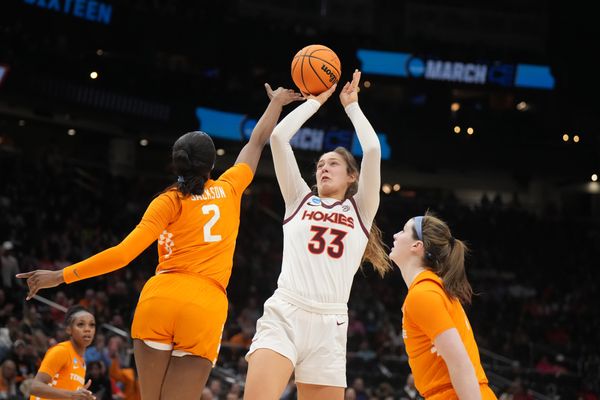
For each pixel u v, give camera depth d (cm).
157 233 402
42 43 2155
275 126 479
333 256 439
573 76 2983
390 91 3300
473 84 2938
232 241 424
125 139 2711
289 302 433
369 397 1463
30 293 391
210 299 403
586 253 2845
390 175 3127
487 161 2928
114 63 2345
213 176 2830
